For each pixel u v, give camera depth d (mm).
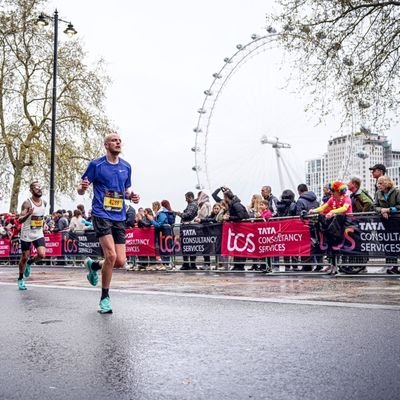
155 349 3611
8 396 2707
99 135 27984
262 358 3277
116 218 5500
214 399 2555
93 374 3051
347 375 2863
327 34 16250
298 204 10781
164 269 12625
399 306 5129
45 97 27922
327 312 4844
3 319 5184
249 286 7766
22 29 27344
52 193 20812
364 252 9141
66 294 7297
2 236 18531
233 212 10961
